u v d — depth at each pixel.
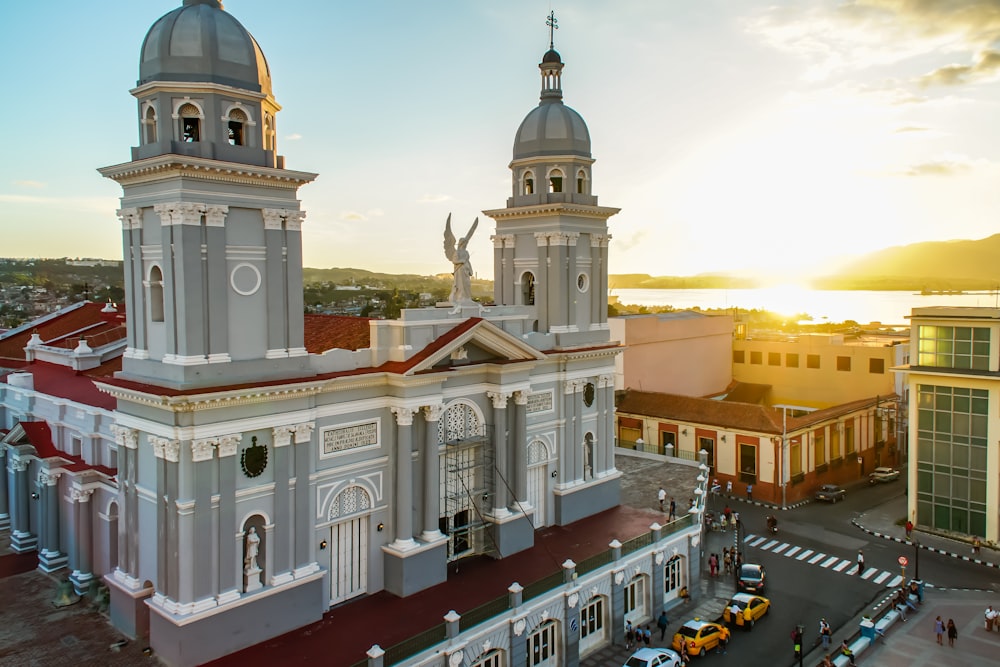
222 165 24.66
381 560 31.08
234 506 25.73
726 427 59.72
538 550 35.91
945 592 41.22
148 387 24.88
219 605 25.17
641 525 39.78
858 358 72.56
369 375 29.58
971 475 48.75
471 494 34.72
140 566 27.20
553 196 39.25
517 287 40.59
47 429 35.34
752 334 91.81
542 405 38.66
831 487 58.44
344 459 29.55
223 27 25.84
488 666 28.44
